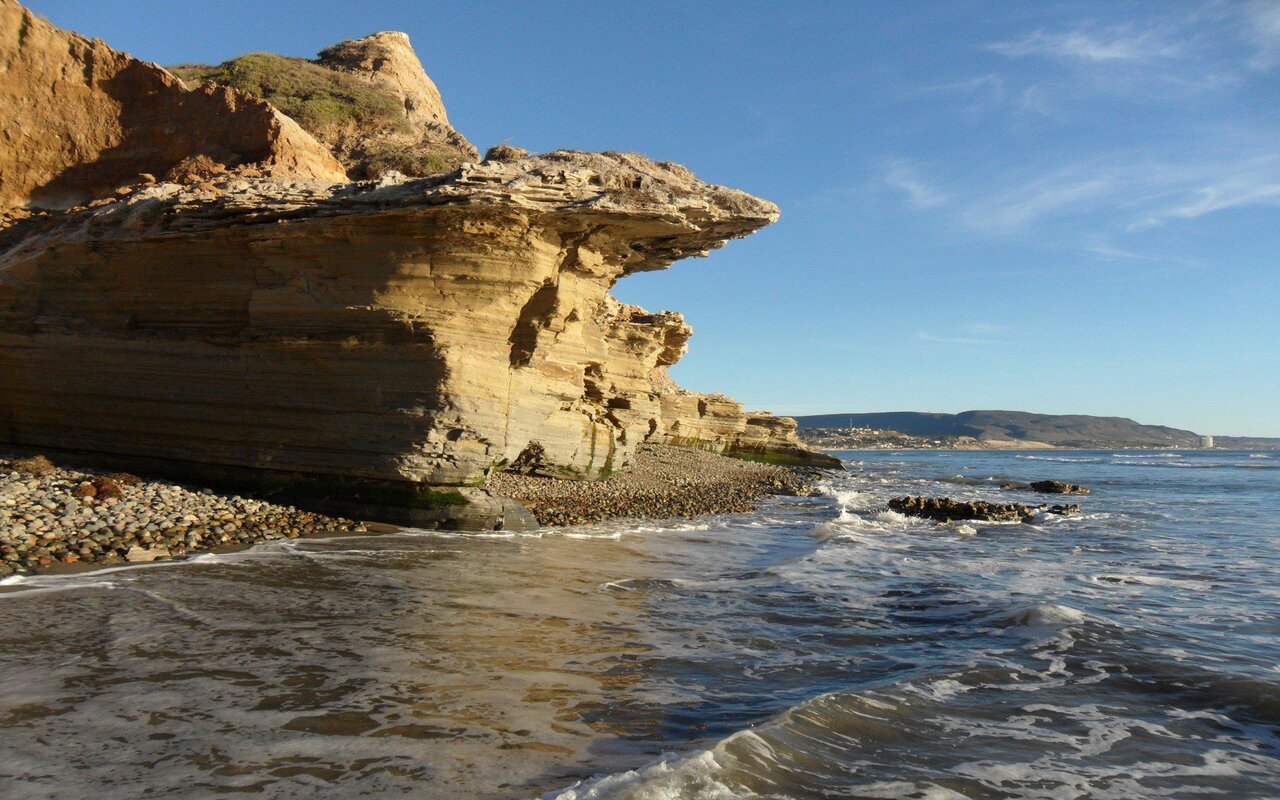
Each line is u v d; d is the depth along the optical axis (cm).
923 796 634
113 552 1405
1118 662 1024
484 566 1510
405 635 988
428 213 1820
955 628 1207
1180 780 692
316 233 1889
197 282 2034
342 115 4734
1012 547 2208
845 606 1349
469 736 687
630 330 3919
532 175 1898
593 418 3597
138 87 2755
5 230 2398
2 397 2177
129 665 830
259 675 816
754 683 898
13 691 743
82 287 2141
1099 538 2445
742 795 604
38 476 1806
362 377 1922
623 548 1916
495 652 943
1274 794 669
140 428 2080
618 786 584
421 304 1903
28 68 2605
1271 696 898
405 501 1920
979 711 842
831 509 3347
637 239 2259
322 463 1944
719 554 1917
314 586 1240
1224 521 3019
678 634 1105
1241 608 1369
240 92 2772
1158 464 10906
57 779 574
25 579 1200
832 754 702
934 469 9094
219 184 2127
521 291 1997
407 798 568
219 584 1220
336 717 713
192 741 650
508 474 3111
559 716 752
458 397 1914
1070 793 657
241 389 2002
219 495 1922
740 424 7162
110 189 2680
